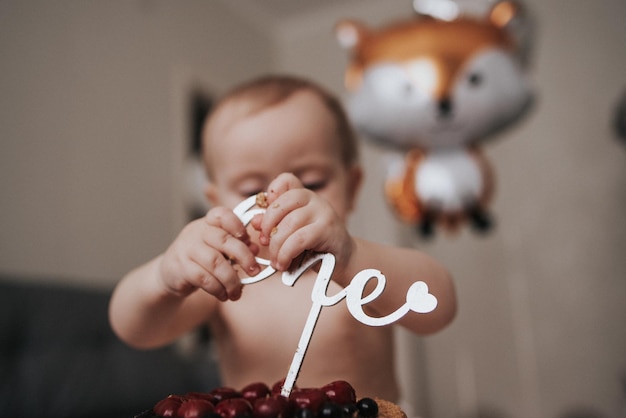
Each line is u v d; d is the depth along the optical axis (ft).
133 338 2.18
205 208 6.24
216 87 7.59
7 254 4.31
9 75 4.54
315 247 1.54
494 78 4.68
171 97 6.58
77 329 3.72
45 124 4.81
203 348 5.61
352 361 2.29
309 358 2.29
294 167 2.42
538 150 7.62
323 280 1.52
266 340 2.36
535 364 7.33
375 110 4.92
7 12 4.61
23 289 3.62
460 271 7.86
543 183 7.55
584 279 7.22
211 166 2.68
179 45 6.97
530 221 7.56
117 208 5.47
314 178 2.45
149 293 1.96
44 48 4.92
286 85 2.72
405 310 1.40
